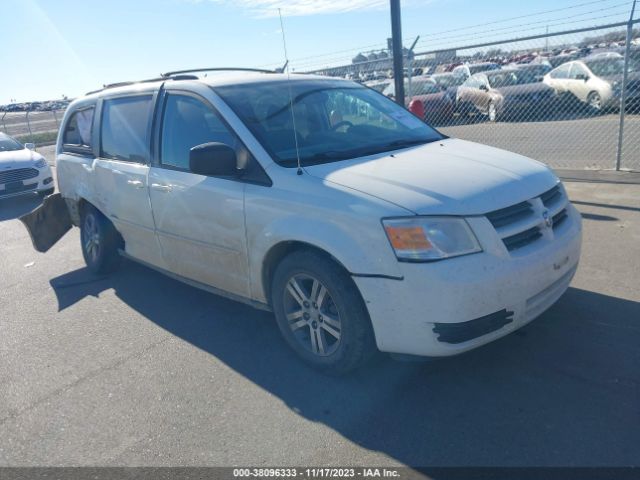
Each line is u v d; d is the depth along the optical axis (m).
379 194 3.16
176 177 4.30
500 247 3.04
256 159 3.71
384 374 3.52
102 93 5.53
